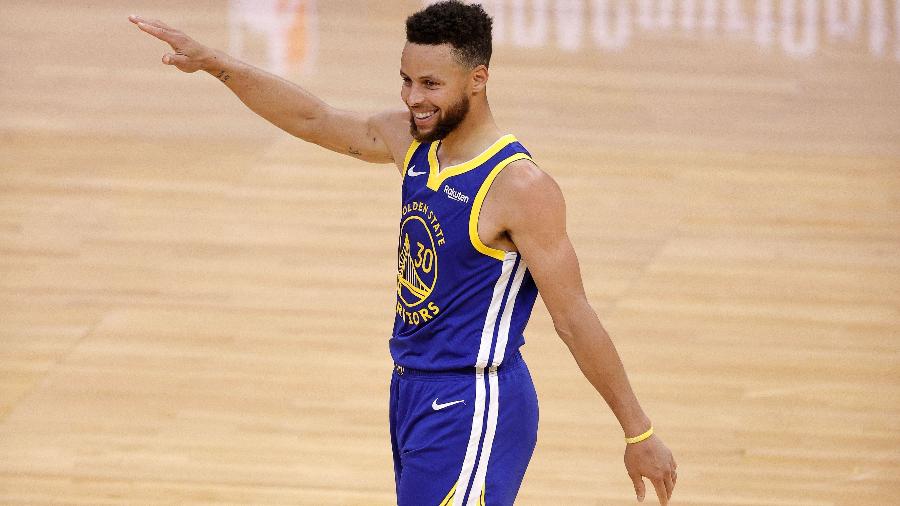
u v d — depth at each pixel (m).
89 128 28.77
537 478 15.89
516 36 36.84
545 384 18.33
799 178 26.81
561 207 9.86
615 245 23.28
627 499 15.49
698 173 26.92
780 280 21.97
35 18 37.16
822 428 17.22
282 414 17.39
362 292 21.31
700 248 23.25
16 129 28.58
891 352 19.45
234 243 23.12
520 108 30.56
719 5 41.25
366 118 11.46
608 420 17.39
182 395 17.84
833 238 23.84
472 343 10.26
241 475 15.82
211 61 11.23
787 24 39.19
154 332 19.77
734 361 19.06
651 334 19.89
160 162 26.89
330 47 35.00
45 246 22.83
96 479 15.66
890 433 17.12
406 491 10.62
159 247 22.88
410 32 9.80
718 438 16.92
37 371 18.47
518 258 10.12
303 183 25.98
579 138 28.75
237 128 29.09
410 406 10.61
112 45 34.78
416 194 10.31
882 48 36.88
